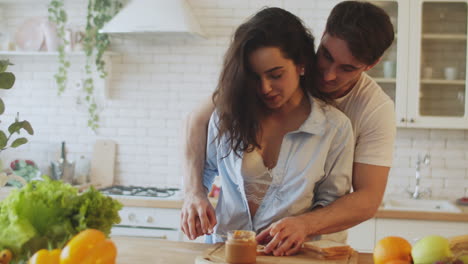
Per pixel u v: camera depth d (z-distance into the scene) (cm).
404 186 411
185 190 204
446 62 376
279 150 188
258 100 184
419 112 377
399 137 411
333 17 178
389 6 375
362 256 185
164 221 370
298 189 185
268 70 165
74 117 437
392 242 151
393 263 147
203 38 414
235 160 188
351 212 183
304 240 183
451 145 408
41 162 437
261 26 163
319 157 182
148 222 371
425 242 143
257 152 187
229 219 197
